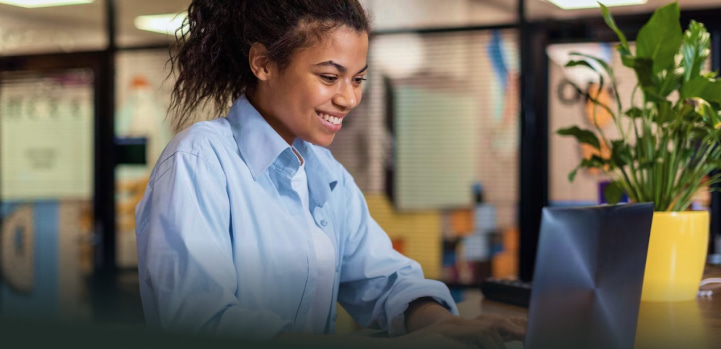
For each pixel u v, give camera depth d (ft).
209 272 3.20
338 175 4.47
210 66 3.99
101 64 18.60
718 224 12.59
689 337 3.54
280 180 3.81
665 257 4.85
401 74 16.84
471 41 16.31
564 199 15.34
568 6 15.08
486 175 16.39
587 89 14.96
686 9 14.03
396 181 17.02
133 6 18.34
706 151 5.17
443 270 16.71
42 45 19.04
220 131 3.72
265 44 3.72
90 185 19.22
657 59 5.10
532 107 15.47
